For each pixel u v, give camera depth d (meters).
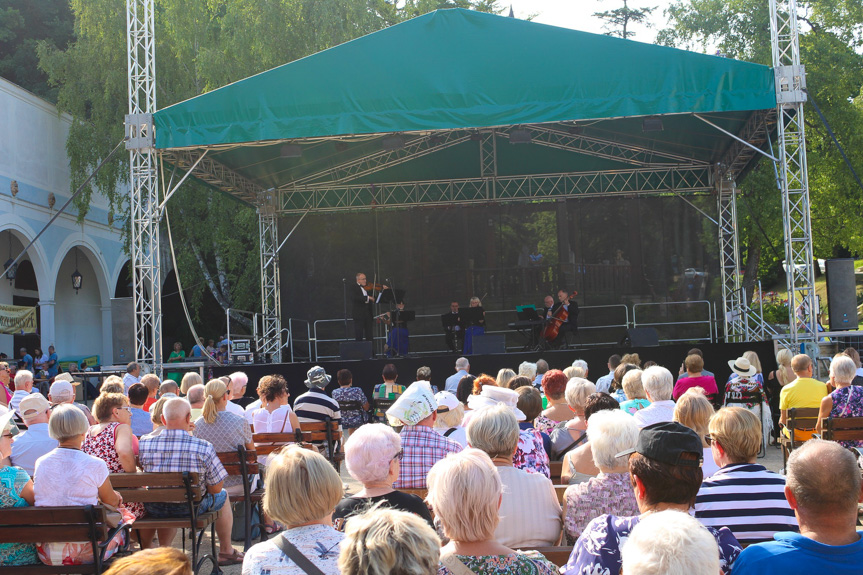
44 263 21.42
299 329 17.56
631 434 3.58
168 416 5.15
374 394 9.64
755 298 23.98
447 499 2.60
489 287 17.17
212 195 23.84
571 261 17.00
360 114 11.79
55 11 30.73
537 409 5.42
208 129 12.07
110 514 4.48
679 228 16.91
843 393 6.31
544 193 17.62
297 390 13.20
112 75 22.02
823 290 29.73
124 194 24.59
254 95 11.95
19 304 22.53
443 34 11.77
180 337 28.78
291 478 2.80
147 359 13.03
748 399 9.19
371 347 13.60
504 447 3.61
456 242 17.31
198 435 5.83
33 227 20.89
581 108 11.56
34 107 21.27
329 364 13.20
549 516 3.59
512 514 3.54
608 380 8.63
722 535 2.81
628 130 14.95
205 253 25.64
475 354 13.36
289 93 11.90
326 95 11.84
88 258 24.66
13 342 22.00
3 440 4.78
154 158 12.69
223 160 14.78
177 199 23.88
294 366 13.18
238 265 26.17
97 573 4.21
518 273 17.12
